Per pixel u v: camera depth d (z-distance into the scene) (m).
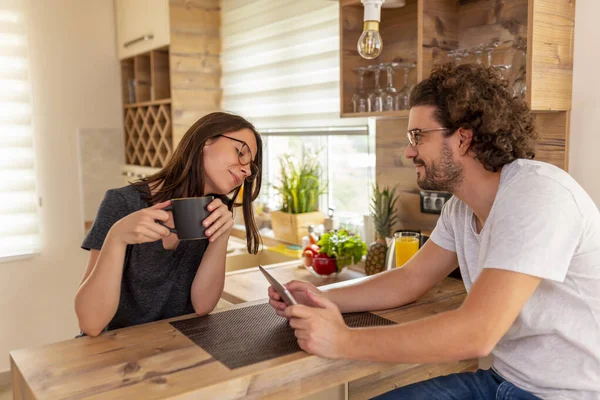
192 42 3.18
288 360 1.08
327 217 2.87
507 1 1.79
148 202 1.43
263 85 2.99
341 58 2.12
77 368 1.04
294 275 2.25
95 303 1.25
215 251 1.48
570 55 1.67
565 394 1.18
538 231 1.07
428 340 1.06
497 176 1.25
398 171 2.26
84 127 3.52
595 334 1.16
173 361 1.08
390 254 2.01
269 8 2.89
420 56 1.85
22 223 3.32
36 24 3.31
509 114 1.22
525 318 1.21
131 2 3.38
